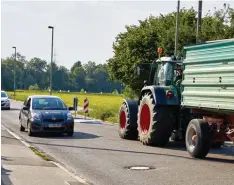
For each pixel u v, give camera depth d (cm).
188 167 1166
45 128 1875
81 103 5791
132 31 3584
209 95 1239
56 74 15575
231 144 1695
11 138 1748
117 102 5653
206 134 1296
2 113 3547
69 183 920
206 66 1259
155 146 1595
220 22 2694
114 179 1010
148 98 1605
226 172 1098
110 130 2245
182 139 1588
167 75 1648
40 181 927
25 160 1185
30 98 2056
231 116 1248
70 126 1914
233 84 1127
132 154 1386
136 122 1777
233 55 1132
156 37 3428
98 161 1250
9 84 12781
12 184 887
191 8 3362
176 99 1547
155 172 1094
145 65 1789
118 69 3762
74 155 1357
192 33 2922
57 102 2042
